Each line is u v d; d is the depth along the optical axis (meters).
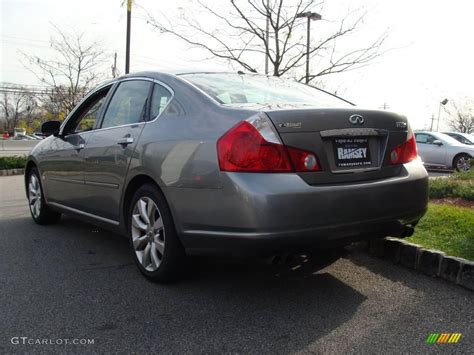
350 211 3.04
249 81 4.10
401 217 3.34
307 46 8.55
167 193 3.39
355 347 2.70
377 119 3.35
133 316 3.12
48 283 3.75
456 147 15.15
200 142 3.17
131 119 4.11
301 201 2.87
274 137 2.91
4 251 4.70
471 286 3.51
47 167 5.44
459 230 4.60
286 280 3.79
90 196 4.55
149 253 3.75
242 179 2.89
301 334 2.86
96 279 3.84
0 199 8.30
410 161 3.53
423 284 3.67
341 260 4.27
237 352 2.65
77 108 5.11
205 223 3.10
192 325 2.98
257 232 2.84
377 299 3.38
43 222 5.90
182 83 3.75
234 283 3.72
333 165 3.10
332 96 4.31
